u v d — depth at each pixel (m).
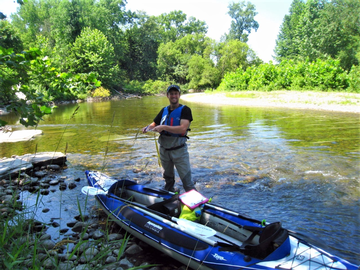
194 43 66.44
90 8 48.84
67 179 6.59
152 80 62.44
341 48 44.75
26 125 3.99
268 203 5.20
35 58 4.05
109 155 8.68
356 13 43.12
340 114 16.25
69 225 4.50
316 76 27.48
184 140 4.81
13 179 6.51
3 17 3.77
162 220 3.73
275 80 31.36
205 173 6.88
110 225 4.48
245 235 3.54
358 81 24.55
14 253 2.91
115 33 55.78
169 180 5.24
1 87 3.87
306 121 14.12
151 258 3.65
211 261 3.08
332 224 4.38
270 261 2.91
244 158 8.05
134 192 4.88
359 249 3.72
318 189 5.77
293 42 62.34
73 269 3.22
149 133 12.33
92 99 35.69
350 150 8.55
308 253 3.00
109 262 3.47
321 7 52.91
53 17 46.09
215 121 15.15
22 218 4.07
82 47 39.78
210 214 3.94
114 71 43.88
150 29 66.31
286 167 7.17
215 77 57.31
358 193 5.53
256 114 17.48
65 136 11.88
